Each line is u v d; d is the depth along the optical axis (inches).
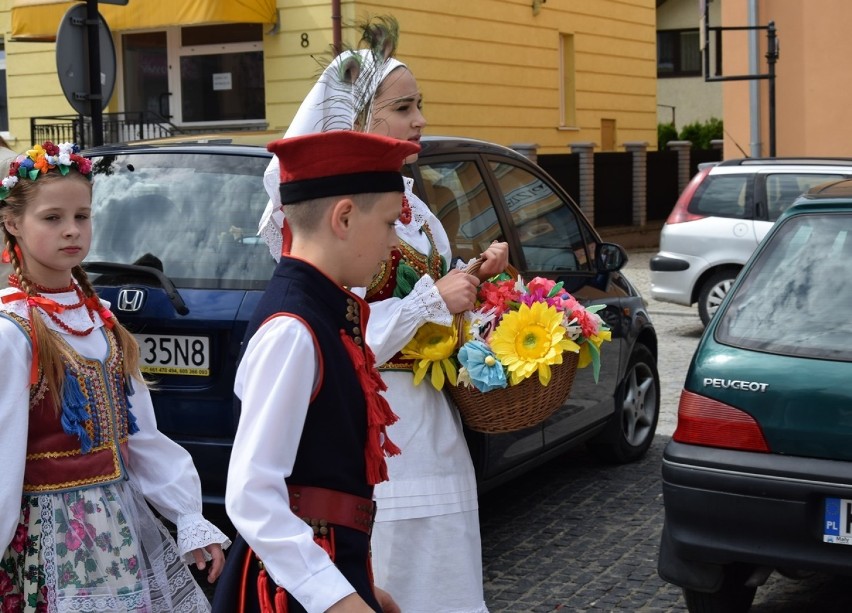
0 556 103.8
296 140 85.7
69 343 110.5
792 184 420.2
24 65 706.8
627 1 925.2
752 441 147.9
